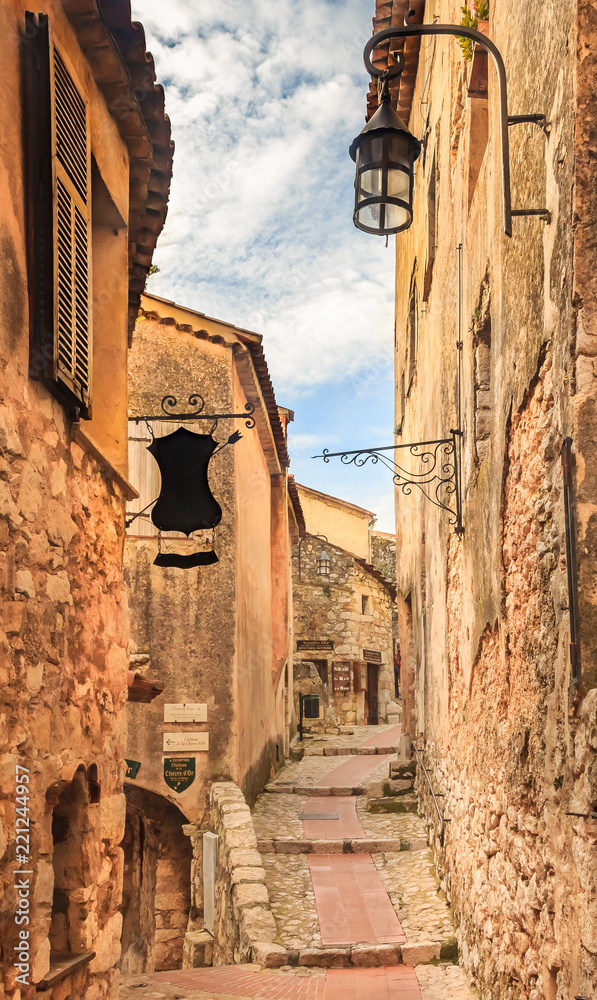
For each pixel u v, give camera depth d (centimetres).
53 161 397
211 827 1082
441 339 833
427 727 1016
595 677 324
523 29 432
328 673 2630
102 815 479
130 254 689
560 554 358
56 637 405
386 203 438
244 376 1291
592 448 331
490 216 539
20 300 371
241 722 1204
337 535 3200
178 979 721
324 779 1554
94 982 457
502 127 386
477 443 598
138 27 501
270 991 663
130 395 1198
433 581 923
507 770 478
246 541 1336
